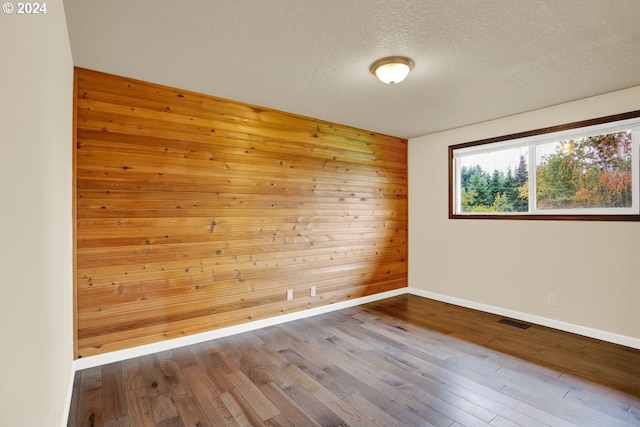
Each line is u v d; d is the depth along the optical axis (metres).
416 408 1.98
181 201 2.86
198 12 1.78
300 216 3.61
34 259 1.13
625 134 2.88
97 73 2.51
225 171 3.10
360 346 2.86
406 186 4.69
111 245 2.54
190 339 2.89
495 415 1.91
